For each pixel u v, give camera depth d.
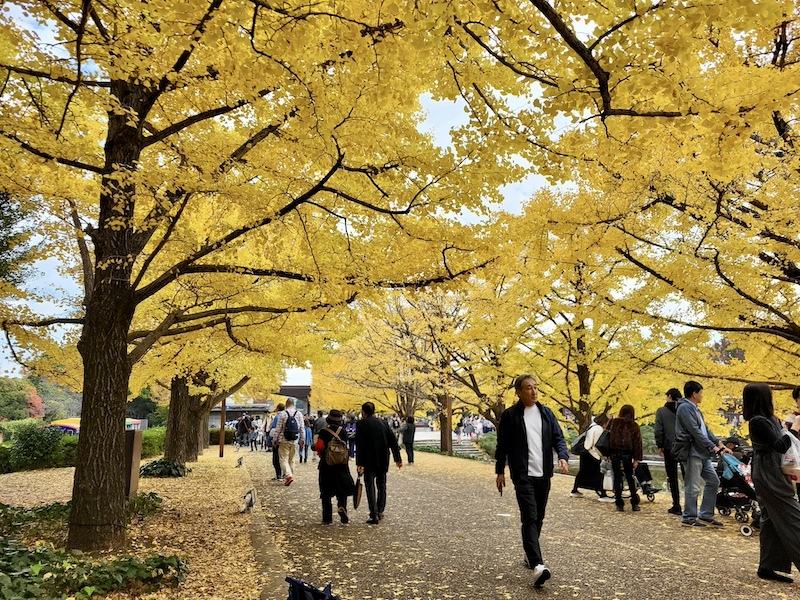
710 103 3.08
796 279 6.23
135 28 3.49
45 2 3.14
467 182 4.57
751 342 7.61
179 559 4.19
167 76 3.75
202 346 8.66
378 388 22.25
